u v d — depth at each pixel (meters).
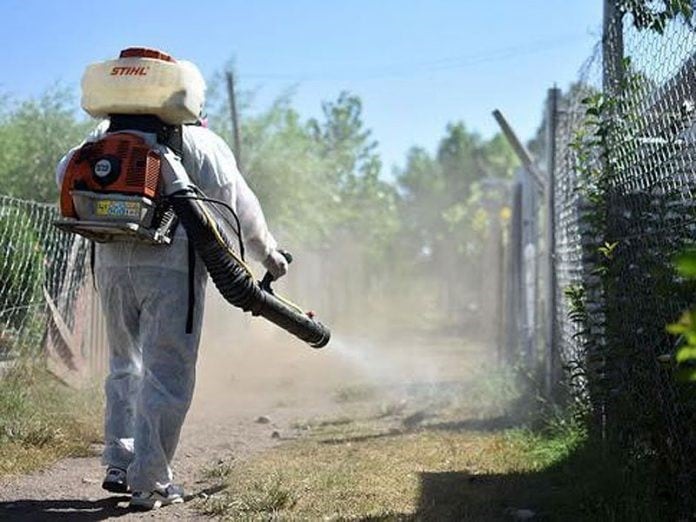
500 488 11.00
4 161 28.86
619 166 12.01
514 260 26.06
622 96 11.93
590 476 10.79
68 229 10.05
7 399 13.88
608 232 12.21
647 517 9.15
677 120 9.95
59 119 30.61
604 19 13.15
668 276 9.38
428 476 11.67
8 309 15.77
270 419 17.14
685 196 9.74
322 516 9.77
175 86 10.16
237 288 10.34
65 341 17.86
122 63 10.24
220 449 13.99
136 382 10.90
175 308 10.29
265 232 11.16
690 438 9.16
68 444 13.03
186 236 10.34
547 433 14.05
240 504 10.17
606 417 12.09
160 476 10.30
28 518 9.80
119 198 9.78
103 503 10.45
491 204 46.56
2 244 15.77
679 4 9.74
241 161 40.16
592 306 13.88
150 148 9.98
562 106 18.09
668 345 9.80
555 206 17.75
